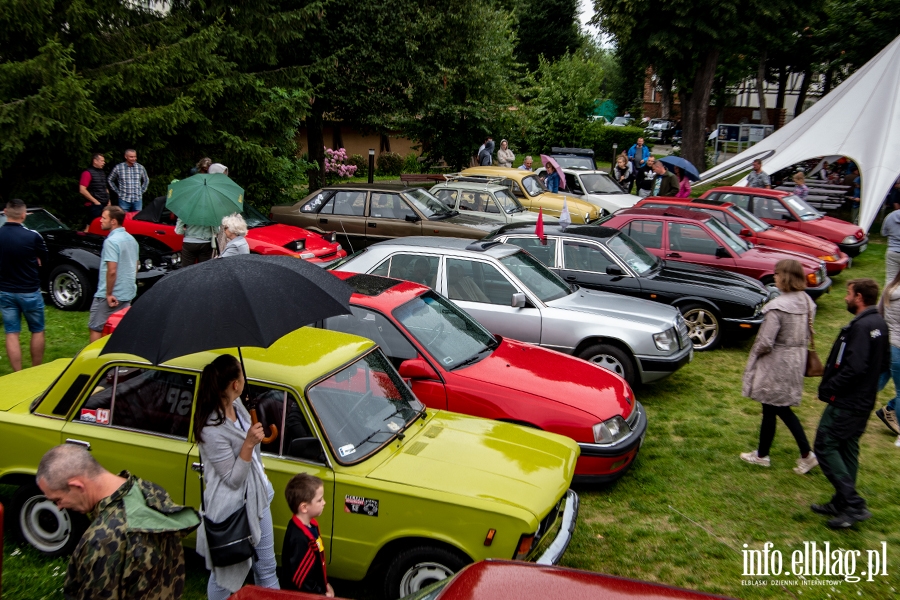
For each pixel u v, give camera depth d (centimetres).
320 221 1409
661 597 272
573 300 831
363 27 1928
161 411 459
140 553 291
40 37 1313
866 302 541
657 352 778
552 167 1959
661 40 2525
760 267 1110
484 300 807
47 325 987
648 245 1179
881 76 1914
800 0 2502
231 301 362
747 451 691
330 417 445
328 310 390
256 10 1662
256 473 390
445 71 2108
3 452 480
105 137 1378
